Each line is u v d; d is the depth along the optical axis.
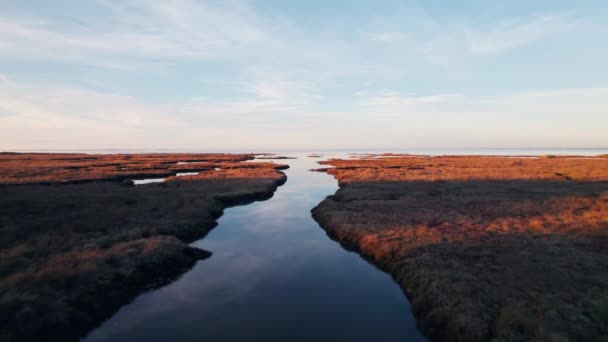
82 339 11.20
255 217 30.02
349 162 97.31
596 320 10.07
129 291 14.58
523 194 34.16
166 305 13.73
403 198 33.75
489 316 10.90
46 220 22.38
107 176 52.84
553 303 11.22
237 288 15.35
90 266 14.77
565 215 24.17
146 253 17.39
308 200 38.75
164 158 116.69
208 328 11.90
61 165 72.38
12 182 41.72
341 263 18.52
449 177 50.88
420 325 11.84
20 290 12.10
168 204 29.86
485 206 28.55
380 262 17.98
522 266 14.59
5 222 21.50
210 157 130.50
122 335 11.45
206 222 26.25
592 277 13.00
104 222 22.91
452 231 20.86
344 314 12.88
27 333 10.21
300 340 11.09
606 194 32.47
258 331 11.66
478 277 13.74
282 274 17.00
